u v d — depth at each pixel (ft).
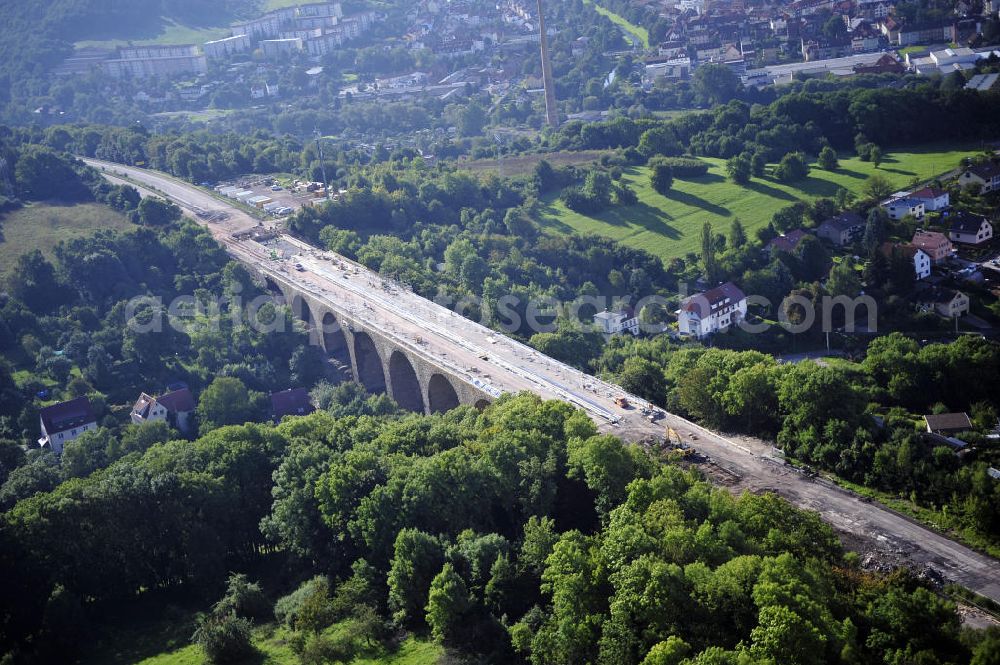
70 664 533.55
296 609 537.24
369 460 603.67
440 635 493.77
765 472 599.98
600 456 551.18
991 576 490.49
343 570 574.97
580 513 563.48
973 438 627.46
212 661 515.09
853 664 403.13
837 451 598.34
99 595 587.68
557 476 581.53
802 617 407.23
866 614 435.53
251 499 637.71
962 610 463.83
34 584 564.71
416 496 559.38
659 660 406.62
